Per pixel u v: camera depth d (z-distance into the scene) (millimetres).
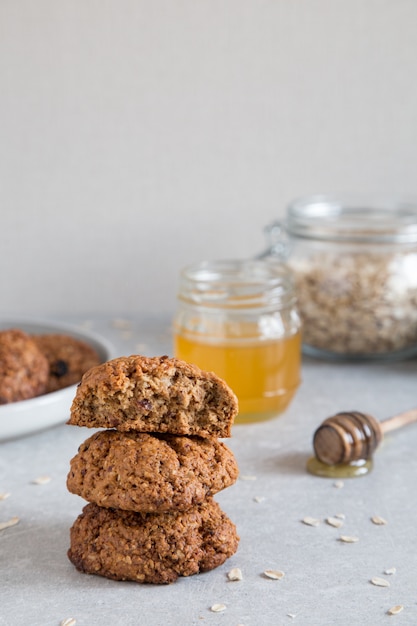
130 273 953
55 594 555
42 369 727
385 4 890
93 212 937
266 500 635
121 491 558
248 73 905
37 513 626
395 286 801
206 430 578
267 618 536
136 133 917
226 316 715
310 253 827
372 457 683
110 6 890
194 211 936
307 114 914
